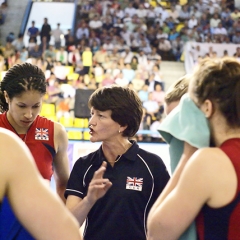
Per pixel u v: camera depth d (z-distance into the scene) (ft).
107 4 148.36
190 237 10.66
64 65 115.75
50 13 149.69
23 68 16.84
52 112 88.17
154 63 119.34
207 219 10.11
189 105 11.21
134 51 131.75
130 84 99.30
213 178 9.78
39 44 123.34
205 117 10.95
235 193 9.68
